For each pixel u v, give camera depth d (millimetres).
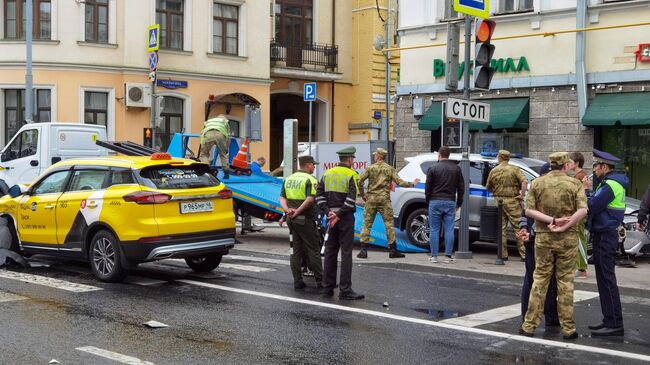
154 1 27281
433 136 20516
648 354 6719
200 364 6223
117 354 6492
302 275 10766
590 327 7625
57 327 7477
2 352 6527
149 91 26938
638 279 10625
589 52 17703
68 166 10883
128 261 9828
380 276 11117
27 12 23047
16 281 10156
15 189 11734
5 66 25828
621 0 17203
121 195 9852
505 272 11062
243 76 29344
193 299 9031
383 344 6949
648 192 9664
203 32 28344
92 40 26469
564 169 7305
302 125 33875
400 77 21125
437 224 12227
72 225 10461
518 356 6598
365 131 33281
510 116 18406
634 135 17484
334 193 9320
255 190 14969
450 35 12477
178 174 10266
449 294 9641
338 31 33219
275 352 6617
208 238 10250
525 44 18672
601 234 7535
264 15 29922
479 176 13852
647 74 16859
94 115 26625
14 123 26297
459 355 6598
